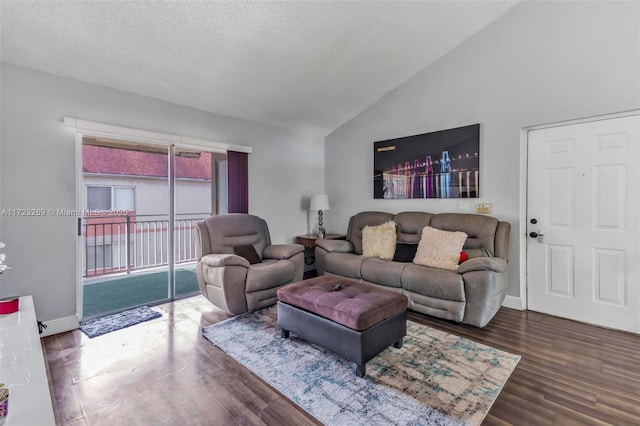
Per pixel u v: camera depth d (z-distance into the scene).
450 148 3.55
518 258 3.09
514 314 3.00
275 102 3.81
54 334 2.57
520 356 2.16
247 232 3.66
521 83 3.05
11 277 2.42
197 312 3.07
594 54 2.65
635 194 2.54
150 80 2.96
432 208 3.74
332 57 3.19
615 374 1.93
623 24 2.52
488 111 3.27
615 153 2.62
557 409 1.60
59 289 2.63
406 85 3.96
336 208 4.91
